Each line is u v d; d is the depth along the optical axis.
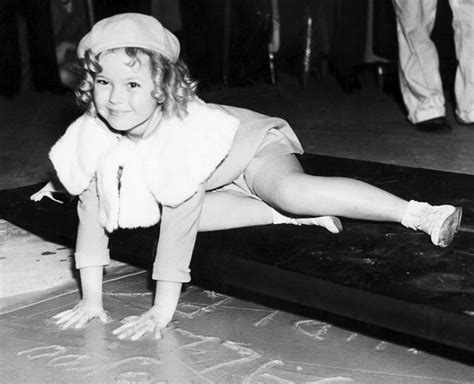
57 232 3.63
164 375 2.80
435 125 6.66
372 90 8.69
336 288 2.80
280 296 2.94
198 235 3.26
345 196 3.05
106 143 3.15
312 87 8.93
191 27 8.69
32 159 6.09
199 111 3.08
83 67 3.01
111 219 3.09
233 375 2.79
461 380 2.75
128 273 3.73
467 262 2.95
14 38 8.62
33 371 2.86
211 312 3.30
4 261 3.96
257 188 3.20
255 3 8.80
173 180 2.98
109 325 3.19
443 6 8.37
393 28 8.24
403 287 2.74
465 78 6.74
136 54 2.89
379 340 3.04
